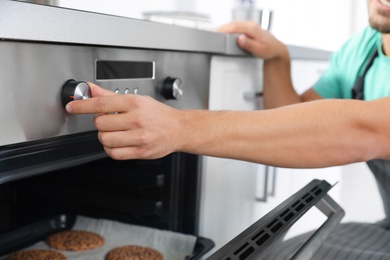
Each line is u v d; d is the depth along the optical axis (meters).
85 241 0.92
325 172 1.67
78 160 0.58
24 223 0.95
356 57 1.07
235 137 0.54
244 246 0.47
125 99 0.50
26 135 0.50
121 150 0.51
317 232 0.62
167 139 0.52
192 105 0.82
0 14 0.43
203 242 0.83
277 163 0.56
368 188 2.52
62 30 0.50
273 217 0.55
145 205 0.90
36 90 0.50
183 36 0.73
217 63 0.88
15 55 0.47
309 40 2.28
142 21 0.63
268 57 1.03
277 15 2.10
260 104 1.13
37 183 0.94
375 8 0.83
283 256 0.68
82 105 0.50
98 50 0.58
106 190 0.94
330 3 2.28
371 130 0.56
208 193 0.88
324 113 0.56
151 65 0.69
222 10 1.79
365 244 0.84
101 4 1.19
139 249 0.87
